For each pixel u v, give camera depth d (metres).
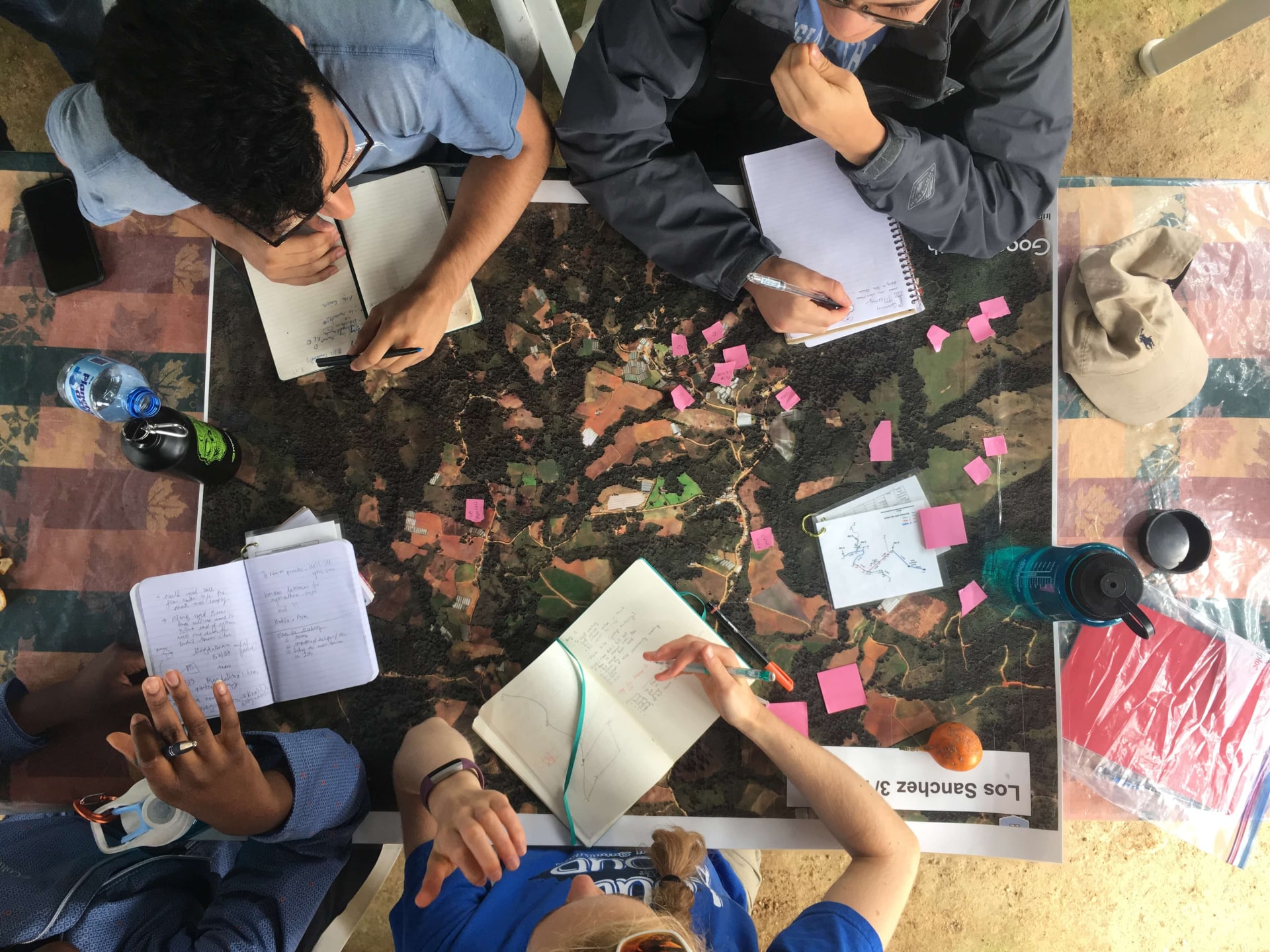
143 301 1.30
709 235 1.26
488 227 1.25
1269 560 1.37
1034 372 1.29
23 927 1.02
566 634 1.24
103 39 0.79
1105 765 1.33
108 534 1.27
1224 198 1.40
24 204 1.30
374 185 1.30
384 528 1.27
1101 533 1.37
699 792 1.22
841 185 1.30
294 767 1.05
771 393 1.30
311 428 1.28
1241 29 1.72
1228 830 1.31
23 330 1.29
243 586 1.20
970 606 1.26
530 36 1.40
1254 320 1.40
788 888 1.90
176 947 1.03
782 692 1.25
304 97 0.82
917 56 1.17
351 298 1.29
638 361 1.30
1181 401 1.33
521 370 1.29
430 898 0.98
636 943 0.76
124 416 1.23
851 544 1.27
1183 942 1.90
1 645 1.25
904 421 1.29
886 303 1.29
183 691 0.91
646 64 1.21
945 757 1.20
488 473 1.28
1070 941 1.90
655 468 1.28
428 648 1.25
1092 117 1.95
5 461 1.28
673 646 1.21
